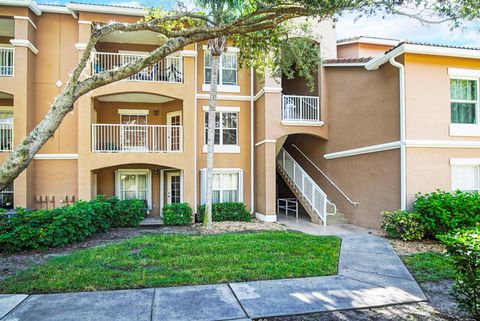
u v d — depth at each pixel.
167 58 14.93
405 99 10.46
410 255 7.62
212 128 11.84
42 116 13.70
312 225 12.73
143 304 4.71
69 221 8.93
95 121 14.41
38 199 13.58
